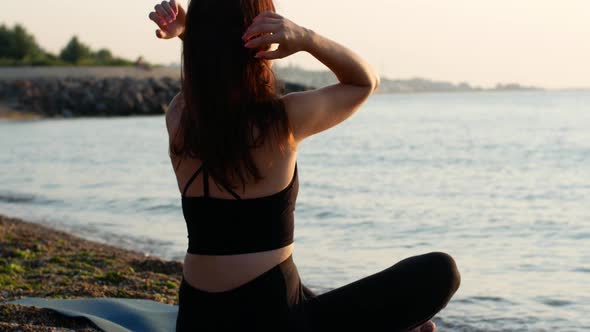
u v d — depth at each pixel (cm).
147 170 1788
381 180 1562
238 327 250
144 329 383
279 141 246
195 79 245
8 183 1535
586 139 2667
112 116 4791
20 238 796
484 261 734
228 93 242
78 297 502
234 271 248
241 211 246
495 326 510
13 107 4641
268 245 248
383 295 267
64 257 693
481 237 873
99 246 807
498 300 579
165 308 426
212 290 251
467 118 4675
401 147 2503
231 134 242
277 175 248
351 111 260
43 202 1262
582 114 4981
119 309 410
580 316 532
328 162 2022
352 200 1227
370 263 729
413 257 274
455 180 1548
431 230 924
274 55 241
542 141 2619
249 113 243
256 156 245
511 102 8738
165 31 267
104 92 4928
